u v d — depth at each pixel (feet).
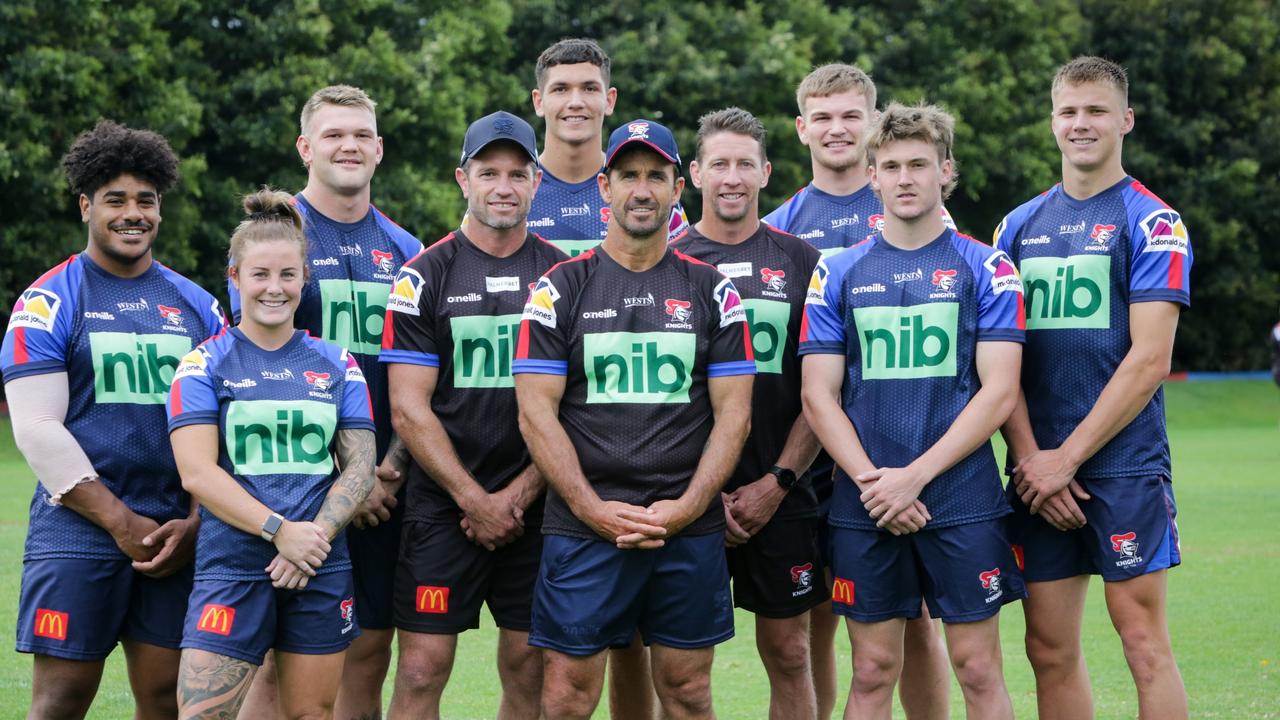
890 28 106.73
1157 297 16.92
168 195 71.31
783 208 21.47
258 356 15.79
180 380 15.51
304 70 77.51
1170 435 80.74
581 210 20.51
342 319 18.40
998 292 16.62
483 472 17.63
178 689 15.02
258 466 15.38
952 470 16.39
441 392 17.69
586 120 20.30
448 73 82.84
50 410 15.90
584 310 16.22
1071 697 17.58
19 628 16.11
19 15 66.33
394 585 17.81
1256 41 119.44
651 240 16.31
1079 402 17.34
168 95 71.36
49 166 68.23
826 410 16.94
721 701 22.36
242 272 15.71
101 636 16.05
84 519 15.98
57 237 70.28
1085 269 17.31
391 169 81.82
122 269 16.75
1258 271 119.03
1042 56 106.32
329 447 15.81
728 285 16.49
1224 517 43.19
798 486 18.38
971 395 16.67
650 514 15.55
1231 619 27.96
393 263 19.07
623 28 95.61
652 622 16.14
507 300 17.61
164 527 16.08
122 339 16.37
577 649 15.72
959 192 106.52
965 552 16.29
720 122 18.67
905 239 17.06
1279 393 101.04
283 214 16.29
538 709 17.78
